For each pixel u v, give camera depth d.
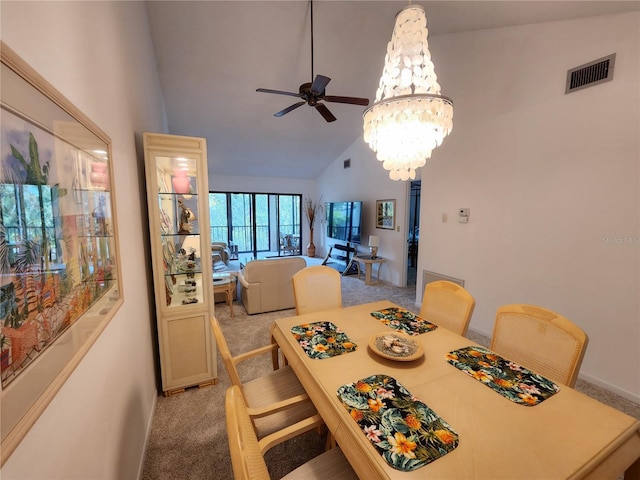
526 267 2.76
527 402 1.10
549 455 0.87
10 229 0.58
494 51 2.88
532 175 2.66
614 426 0.98
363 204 6.25
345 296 4.70
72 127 0.88
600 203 2.23
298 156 6.99
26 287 0.63
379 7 2.93
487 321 3.17
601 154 2.20
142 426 1.69
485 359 1.41
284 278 3.91
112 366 1.23
